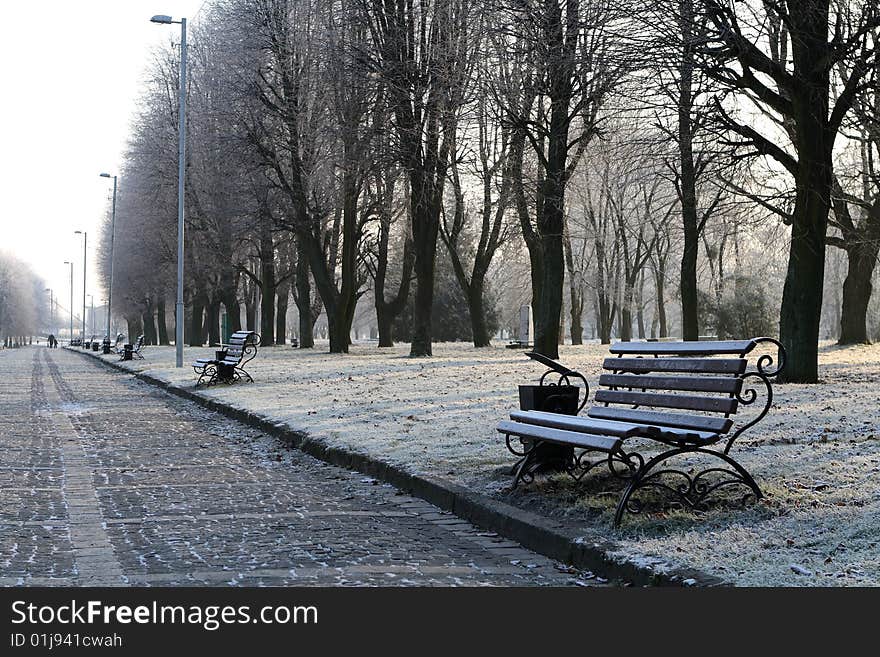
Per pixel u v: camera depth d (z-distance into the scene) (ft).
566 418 28.55
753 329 169.27
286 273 205.67
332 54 115.24
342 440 42.86
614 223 194.08
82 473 37.88
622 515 24.36
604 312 195.62
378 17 114.01
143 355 183.21
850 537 21.26
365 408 56.34
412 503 31.35
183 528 26.91
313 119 130.93
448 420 48.39
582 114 89.97
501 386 68.90
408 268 163.94
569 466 30.86
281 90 134.72
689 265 125.08
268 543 24.95
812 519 22.99
